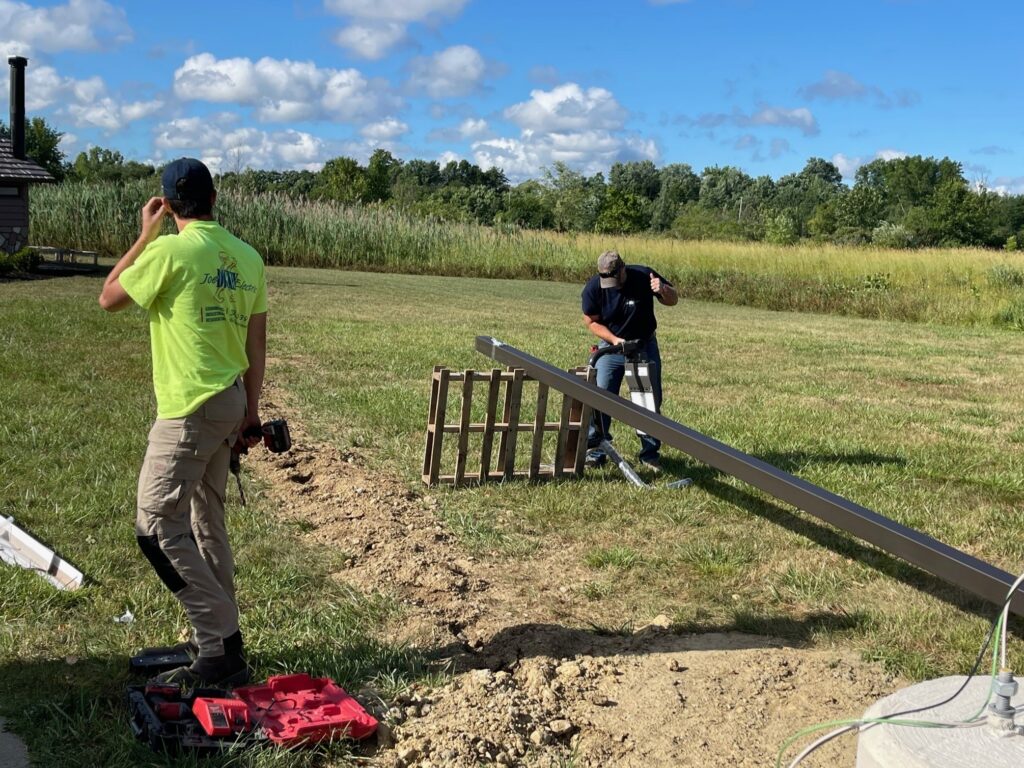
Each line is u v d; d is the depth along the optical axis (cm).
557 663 399
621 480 689
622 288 705
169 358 333
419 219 3488
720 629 448
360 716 326
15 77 2405
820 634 442
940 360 1493
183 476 336
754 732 352
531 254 3425
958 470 751
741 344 1592
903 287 2653
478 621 438
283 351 1211
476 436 803
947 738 258
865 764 266
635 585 499
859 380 1233
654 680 387
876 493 680
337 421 827
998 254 3259
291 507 591
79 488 574
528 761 325
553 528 584
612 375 711
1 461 621
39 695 340
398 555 509
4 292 1653
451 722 339
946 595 497
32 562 461
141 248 345
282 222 3141
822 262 3172
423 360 1185
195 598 345
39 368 931
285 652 386
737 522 605
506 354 658
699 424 880
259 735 308
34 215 2805
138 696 322
